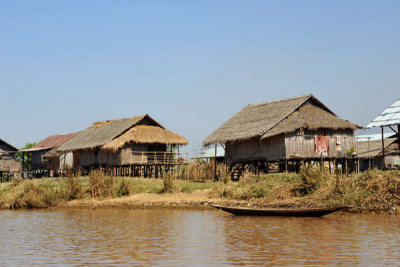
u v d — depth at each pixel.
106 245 18.44
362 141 54.84
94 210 32.94
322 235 20.06
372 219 24.78
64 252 17.08
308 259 15.45
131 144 49.09
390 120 39.19
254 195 32.47
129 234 21.20
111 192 38.12
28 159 72.19
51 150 63.69
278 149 39.41
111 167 50.44
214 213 29.31
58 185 41.41
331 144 40.22
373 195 27.61
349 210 27.50
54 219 27.80
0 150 62.91
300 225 23.20
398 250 16.73
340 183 29.34
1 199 38.31
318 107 42.41
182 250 17.23
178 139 50.91
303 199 29.58
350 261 15.13
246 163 45.19
